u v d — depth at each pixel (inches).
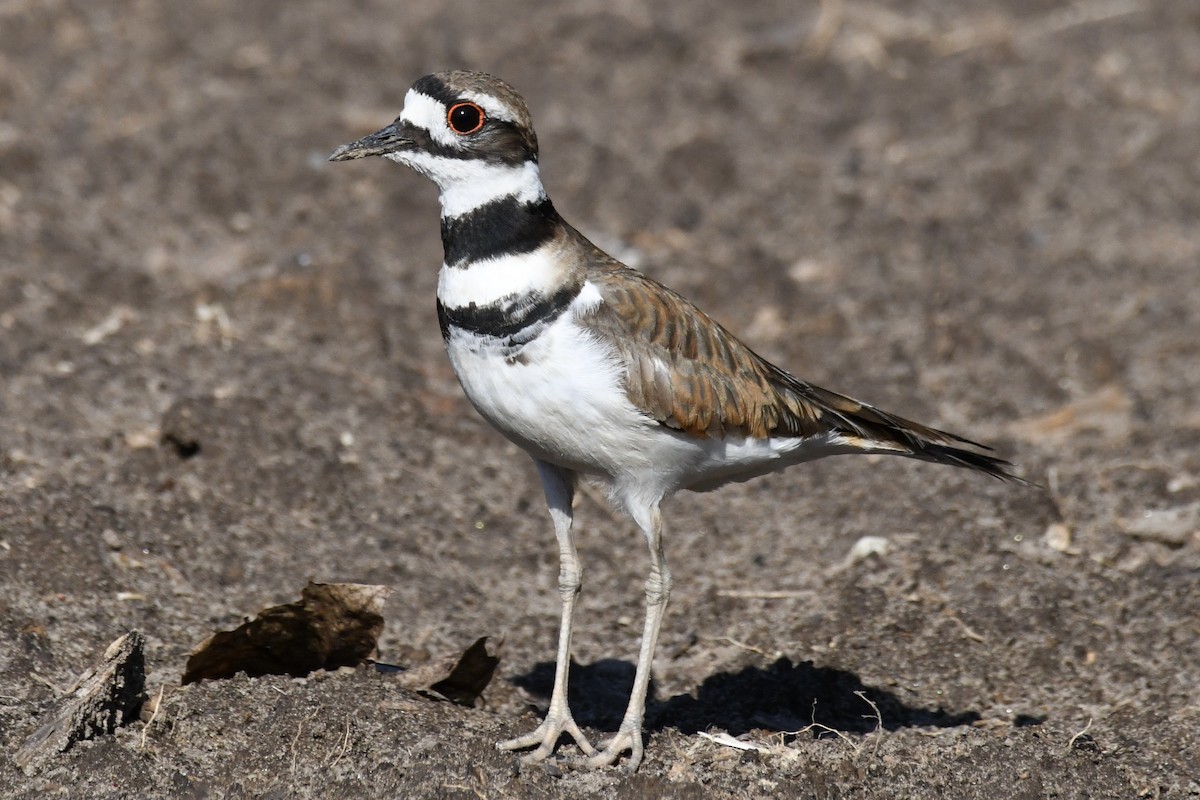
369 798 349.7
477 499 540.4
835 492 546.0
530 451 379.6
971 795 364.5
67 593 437.4
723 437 372.5
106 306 632.4
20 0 956.0
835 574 496.7
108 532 470.9
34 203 714.2
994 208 778.8
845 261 722.8
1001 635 458.9
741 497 550.0
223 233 711.7
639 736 372.2
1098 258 730.2
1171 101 890.1
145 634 426.9
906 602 476.1
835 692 432.1
